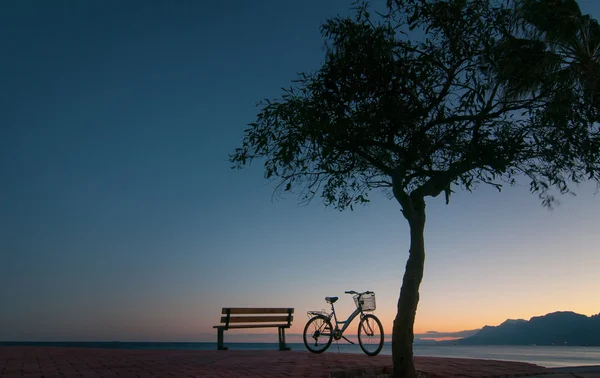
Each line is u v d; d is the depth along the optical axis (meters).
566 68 6.04
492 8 6.41
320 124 6.16
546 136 6.49
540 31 6.10
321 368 7.20
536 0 6.05
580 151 6.24
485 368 7.53
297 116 6.20
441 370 7.26
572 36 5.91
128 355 9.78
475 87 6.46
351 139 6.73
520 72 6.03
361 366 7.29
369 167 8.14
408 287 6.50
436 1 6.44
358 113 6.50
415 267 6.59
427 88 6.68
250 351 11.25
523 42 6.14
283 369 7.13
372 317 9.53
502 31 6.29
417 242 6.70
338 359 8.64
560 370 7.23
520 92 6.37
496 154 6.45
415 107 6.74
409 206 6.80
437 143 6.96
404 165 6.84
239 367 7.43
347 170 7.63
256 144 6.73
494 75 6.30
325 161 7.26
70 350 10.93
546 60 6.04
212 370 7.04
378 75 6.55
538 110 6.46
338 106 6.62
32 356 9.41
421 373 6.90
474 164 6.64
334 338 9.81
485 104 6.54
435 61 6.50
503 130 6.59
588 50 6.06
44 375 6.48
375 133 6.68
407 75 6.55
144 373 6.70
